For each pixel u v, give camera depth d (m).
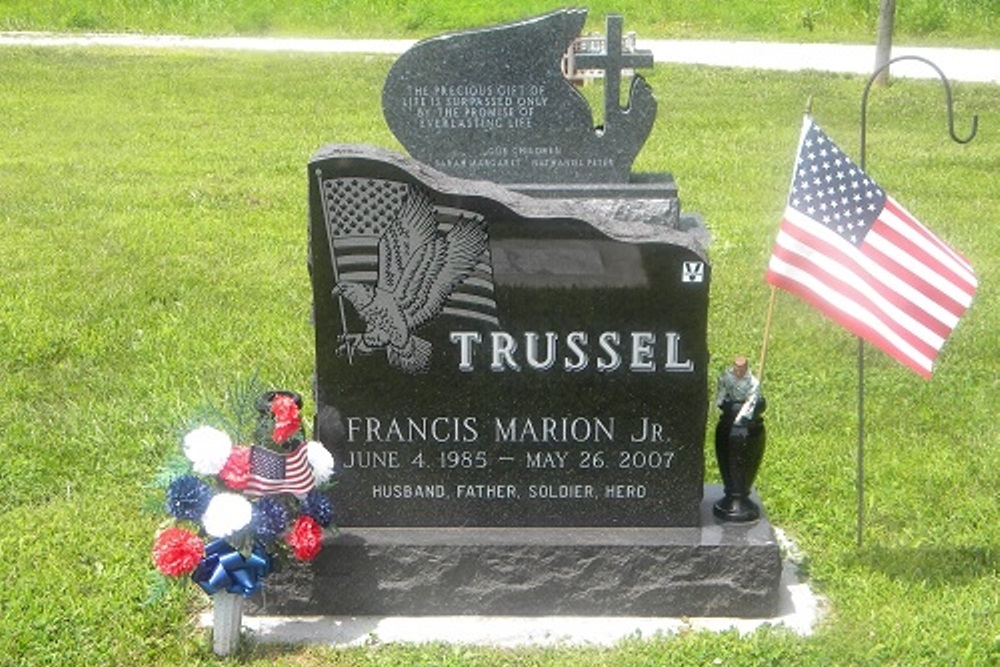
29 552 4.27
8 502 4.57
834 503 4.59
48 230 6.96
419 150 5.48
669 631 4.02
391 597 4.07
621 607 4.07
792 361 5.55
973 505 4.56
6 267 6.40
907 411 5.16
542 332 4.03
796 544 4.39
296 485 3.88
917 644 3.91
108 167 8.45
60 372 5.39
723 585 4.05
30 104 10.58
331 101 10.73
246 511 3.79
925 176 8.20
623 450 4.09
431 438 4.09
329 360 4.05
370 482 4.11
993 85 11.46
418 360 4.05
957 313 3.96
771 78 11.71
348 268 4.00
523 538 4.07
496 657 3.91
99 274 6.34
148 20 14.98
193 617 4.05
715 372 5.43
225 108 10.49
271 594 4.05
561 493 4.12
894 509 4.55
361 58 12.79
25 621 3.98
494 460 4.10
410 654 3.91
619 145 5.47
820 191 3.96
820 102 10.63
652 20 14.89
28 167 8.40
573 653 3.92
